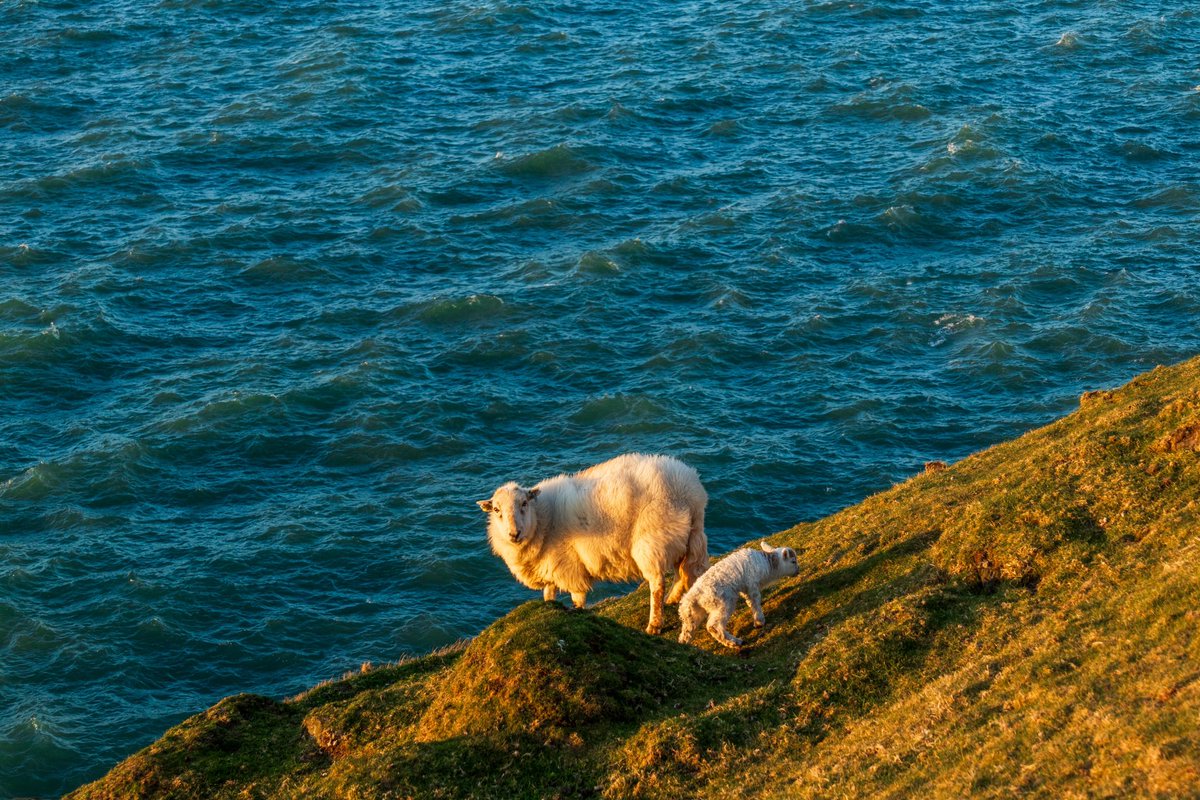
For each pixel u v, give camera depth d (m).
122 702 42.75
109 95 106.25
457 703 19.42
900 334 68.25
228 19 124.69
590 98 104.62
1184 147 92.06
